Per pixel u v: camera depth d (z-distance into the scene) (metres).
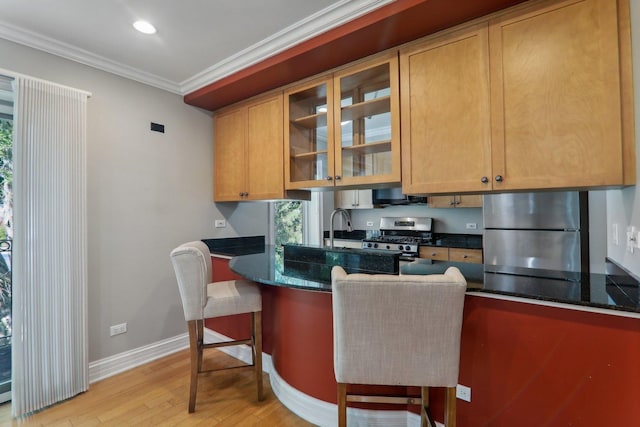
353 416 1.80
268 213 3.97
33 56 2.16
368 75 2.31
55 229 2.14
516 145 1.67
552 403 1.37
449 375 1.25
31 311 2.03
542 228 2.77
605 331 1.26
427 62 1.96
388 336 1.24
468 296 1.58
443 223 4.45
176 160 3.01
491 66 1.74
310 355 1.93
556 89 1.57
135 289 2.69
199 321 2.22
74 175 2.24
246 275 1.91
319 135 2.64
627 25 1.42
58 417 1.97
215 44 2.31
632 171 1.41
